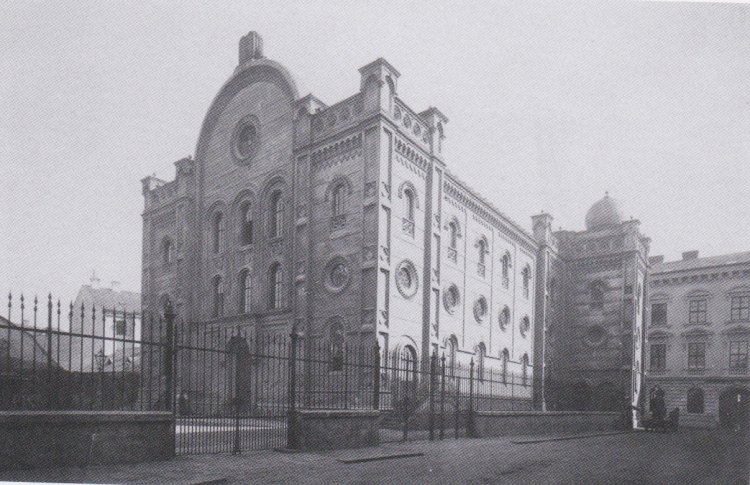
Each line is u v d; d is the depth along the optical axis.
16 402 13.09
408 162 24.38
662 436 24.00
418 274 24.31
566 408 35.22
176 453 12.01
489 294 31.62
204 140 32.12
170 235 33.53
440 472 10.80
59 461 9.60
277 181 27.33
